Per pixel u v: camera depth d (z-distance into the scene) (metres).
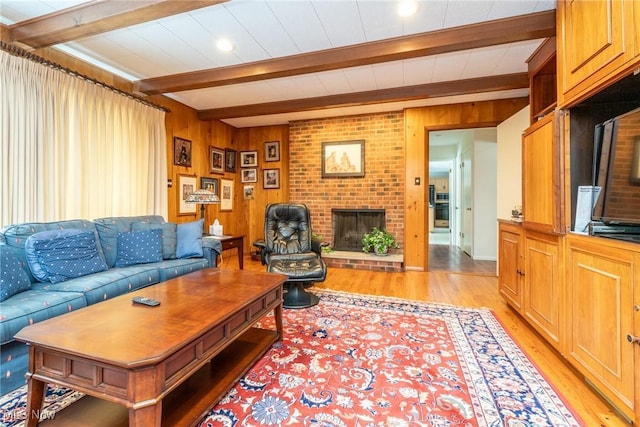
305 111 4.58
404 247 4.46
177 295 1.72
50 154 2.55
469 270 4.41
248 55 2.86
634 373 1.28
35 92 2.44
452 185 7.43
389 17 2.26
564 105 1.81
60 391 1.54
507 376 1.70
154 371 1.07
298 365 1.81
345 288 3.48
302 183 5.12
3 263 1.82
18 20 2.29
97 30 2.23
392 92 3.76
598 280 1.50
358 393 1.54
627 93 1.59
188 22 2.31
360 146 4.80
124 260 2.69
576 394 1.54
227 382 1.54
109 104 3.08
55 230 2.30
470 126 4.16
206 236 3.80
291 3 2.09
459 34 2.40
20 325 1.57
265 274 2.23
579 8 1.66
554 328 1.90
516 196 3.50
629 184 1.47
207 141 4.82
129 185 3.28
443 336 2.21
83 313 1.44
